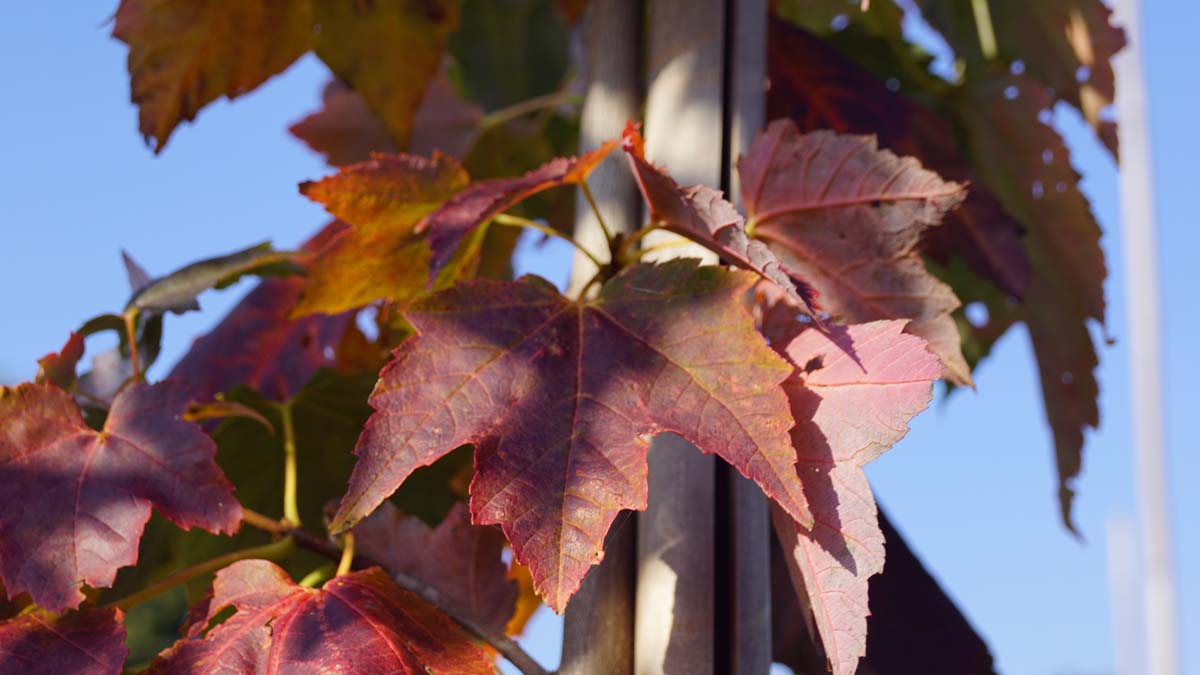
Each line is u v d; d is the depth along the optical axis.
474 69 0.77
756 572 0.43
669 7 0.48
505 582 0.50
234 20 0.52
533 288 0.42
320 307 0.49
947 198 0.43
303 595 0.42
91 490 0.42
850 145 0.44
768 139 0.44
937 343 0.44
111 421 0.43
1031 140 0.61
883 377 0.40
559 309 0.42
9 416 0.42
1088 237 0.61
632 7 0.50
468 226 0.42
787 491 0.39
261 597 0.42
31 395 0.42
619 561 0.44
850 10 0.70
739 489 0.44
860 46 0.64
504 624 0.50
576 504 0.39
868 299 0.44
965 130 0.63
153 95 0.52
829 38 0.64
